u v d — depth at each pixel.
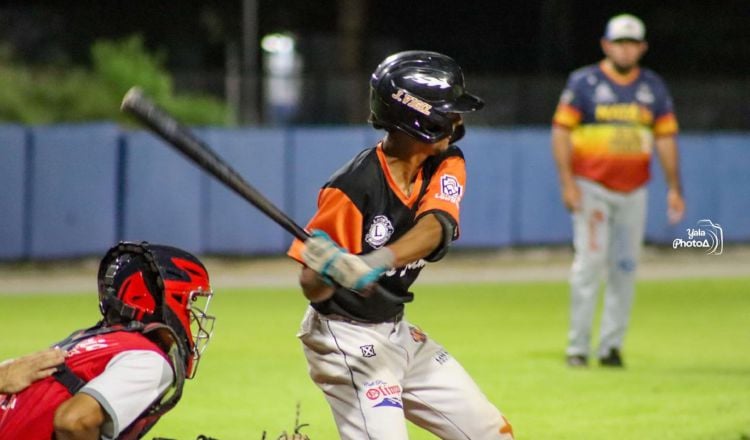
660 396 22.23
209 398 21.98
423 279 43.50
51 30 72.75
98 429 10.14
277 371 24.98
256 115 62.66
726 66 83.62
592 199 24.67
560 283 42.72
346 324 11.92
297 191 46.91
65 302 36.47
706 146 50.97
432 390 12.36
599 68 24.72
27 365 10.32
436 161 11.86
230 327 31.59
